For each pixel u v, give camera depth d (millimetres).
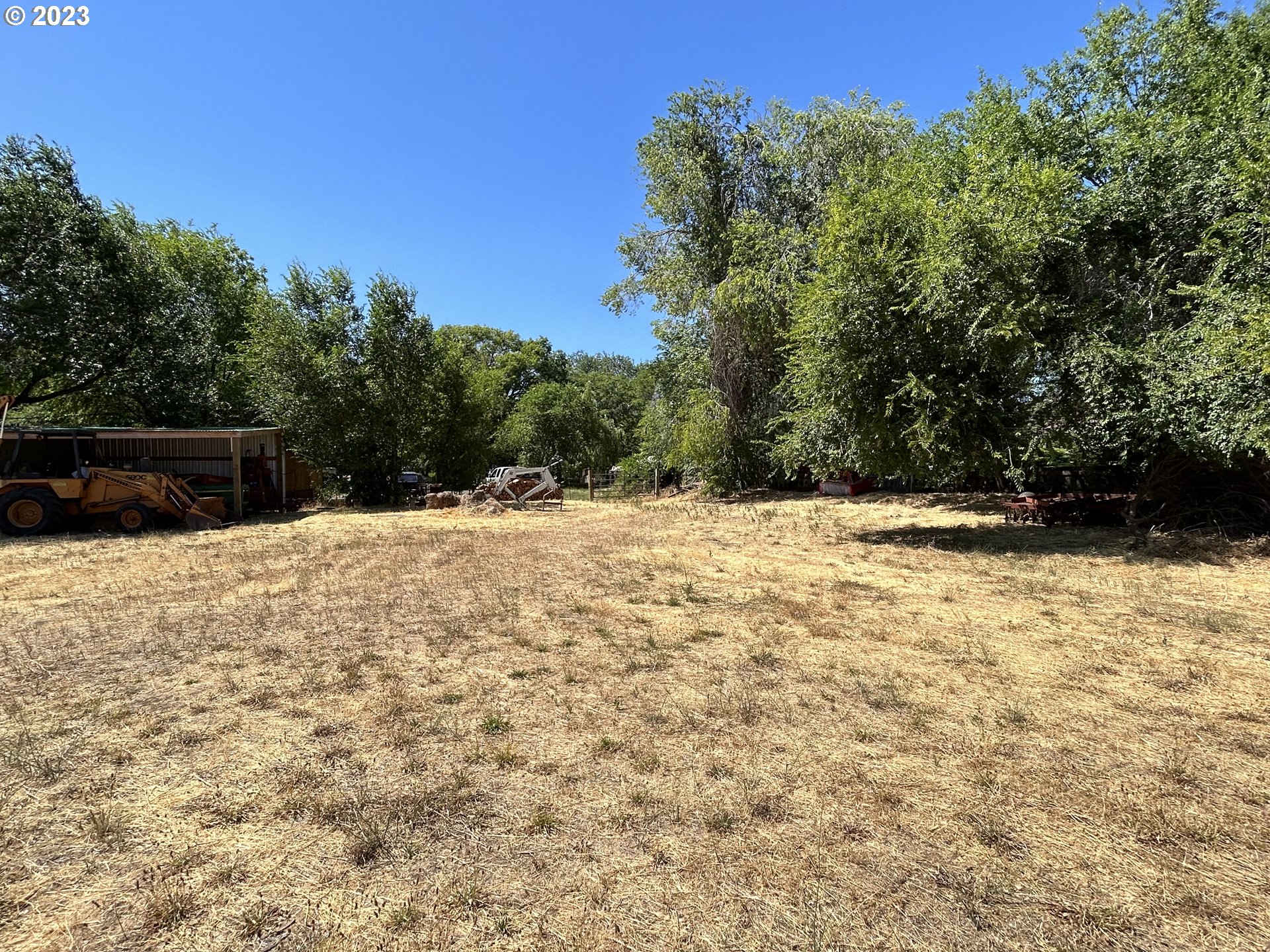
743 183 20906
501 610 6168
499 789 2891
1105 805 2762
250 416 22375
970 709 3781
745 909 2135
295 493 20766
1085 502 11430
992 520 12992
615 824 2619
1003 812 2709
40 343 16047
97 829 2549
